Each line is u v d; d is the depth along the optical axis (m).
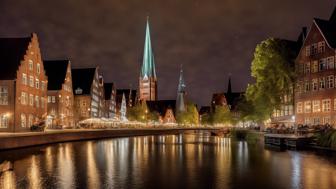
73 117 119.38
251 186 29.08
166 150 59.59
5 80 73.00
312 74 76.19
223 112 196.62
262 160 43.66
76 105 128.88
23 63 76.75
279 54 72.88
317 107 74.50
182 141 87.44
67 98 112.06
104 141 84.62
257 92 73.44
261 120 77.56
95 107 138.12
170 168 38.03
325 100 72.50
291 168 37.19
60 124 99.44
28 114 78.69
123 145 71.69
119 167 38.88
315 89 75.25
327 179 31.45
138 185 29.55
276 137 65.00
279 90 72.19
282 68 72.75
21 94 75.50
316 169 36.31
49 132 66.81
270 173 34.44
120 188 28.41
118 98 181.88
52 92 105.25
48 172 35.19
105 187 28.72
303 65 78.62
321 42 74.25
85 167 38.62
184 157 48.19
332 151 50.97
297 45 89.56
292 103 84.56
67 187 28.64
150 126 189.25
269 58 72.06
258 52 73.44
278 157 46.19
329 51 71.94
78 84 131.38
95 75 136.88
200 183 30.28
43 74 88.38
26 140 56.97
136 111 178.75
